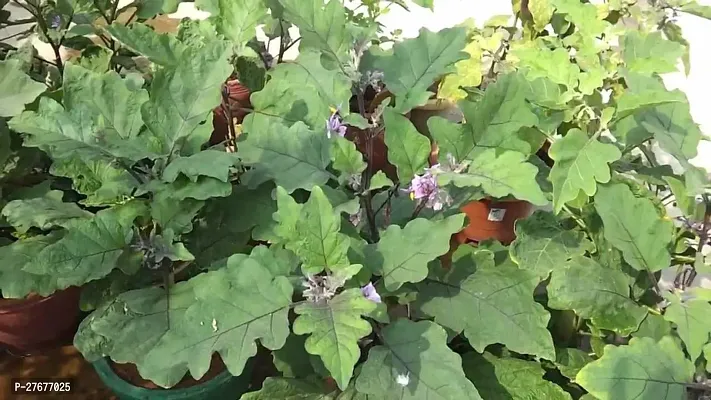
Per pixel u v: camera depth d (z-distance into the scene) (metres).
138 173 0.94
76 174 0.94
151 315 0.86
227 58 0.92
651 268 0.91
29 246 0.92
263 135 0.94
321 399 0.85
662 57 1.06
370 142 0.98
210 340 0.77
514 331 0.86
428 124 0.91
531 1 1.26
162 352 0.76
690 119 0.99
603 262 0.97
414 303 0.89
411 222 0.86
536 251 1.00
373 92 1.36
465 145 0.91
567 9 1.09
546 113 1.02
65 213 0.91
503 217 1.21
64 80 0.92
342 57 1.00
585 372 0.79
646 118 0.98
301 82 0.99
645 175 1.02
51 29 1.19
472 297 0.89
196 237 0.96
